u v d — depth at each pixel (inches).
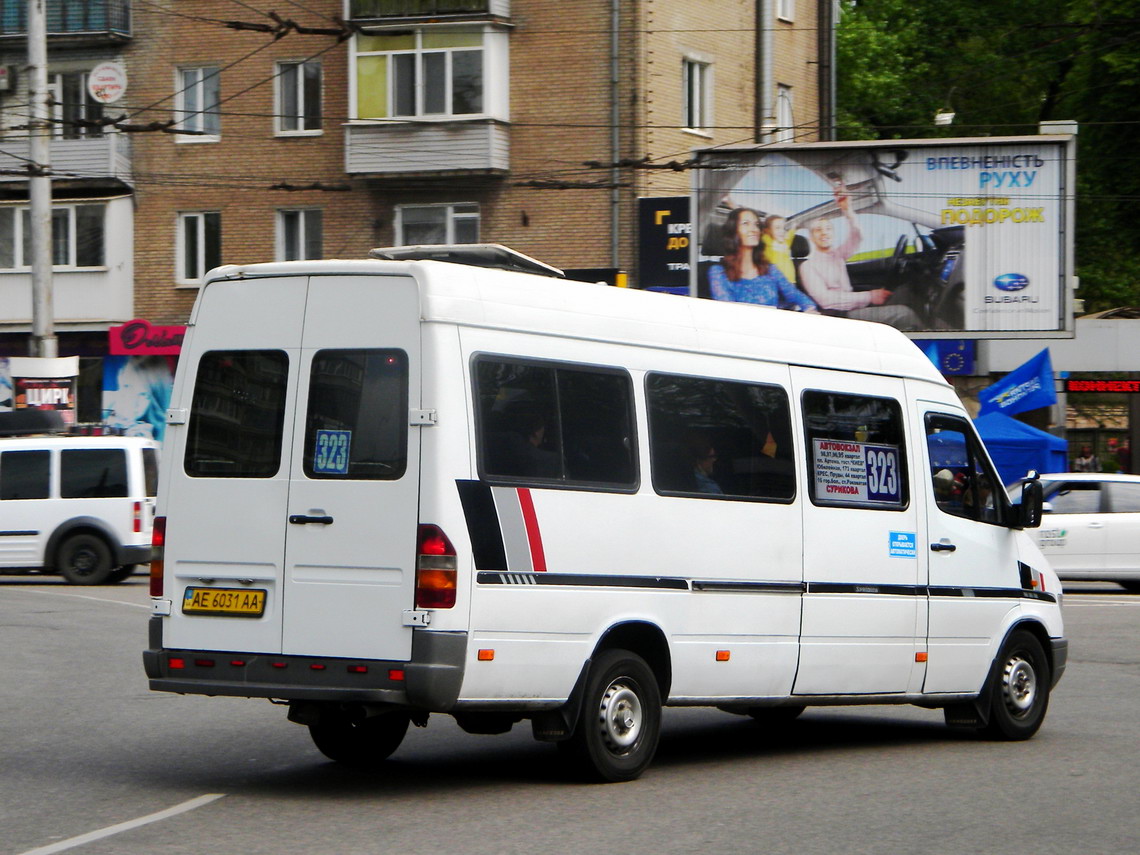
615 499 394.9
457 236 1533.0
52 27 1611.7
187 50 1596.9
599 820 349.4
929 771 430.0
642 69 1473.9
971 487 502.9
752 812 362.6
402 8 1507.1
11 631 763.4
